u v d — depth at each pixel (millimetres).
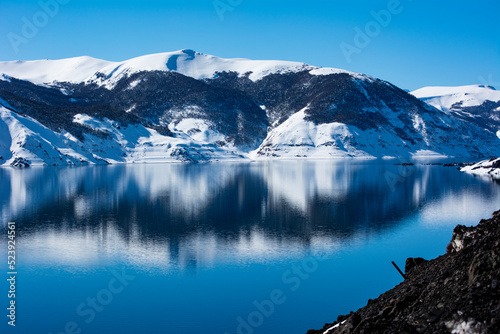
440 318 17078
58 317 37000
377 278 44719
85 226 70250
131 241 60625
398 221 72625
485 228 21547
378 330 18422
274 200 96688
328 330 24188
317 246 57281
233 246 57812
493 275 17047
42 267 49562
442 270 20469
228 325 34938
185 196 103625
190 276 46250
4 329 34812
